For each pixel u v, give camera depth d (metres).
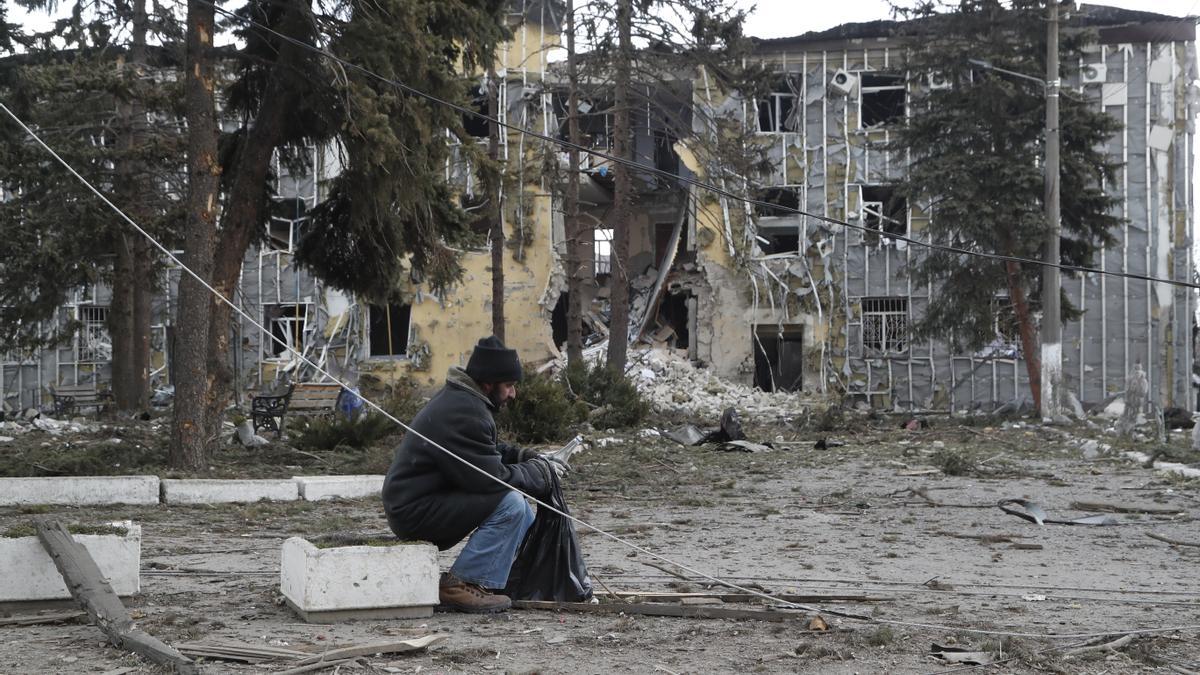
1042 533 10.12
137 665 4.58
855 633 5.55
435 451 5.95
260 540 9.35
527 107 38.62
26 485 11.66
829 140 39.88
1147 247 37.72
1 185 25.48
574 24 29.44
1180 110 37.78
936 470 16.83
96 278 26.55
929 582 7.34
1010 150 29.77
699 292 40.16
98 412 31.00
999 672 4.89
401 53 15.08
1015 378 38.00
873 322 39.34
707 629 5.67
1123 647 5.35
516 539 6.06
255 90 17.84
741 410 33.91
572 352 29.56
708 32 28.73
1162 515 11.47
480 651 4.99
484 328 40.34
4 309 26.59
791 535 9.91
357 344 40.84
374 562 5.73
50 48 20.50
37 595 5.58
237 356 41.38
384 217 17.14
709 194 39.31
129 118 26.14
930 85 35.28
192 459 15.00
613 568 7.87
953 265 30.39
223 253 16.97
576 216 30.38
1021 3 29.22
